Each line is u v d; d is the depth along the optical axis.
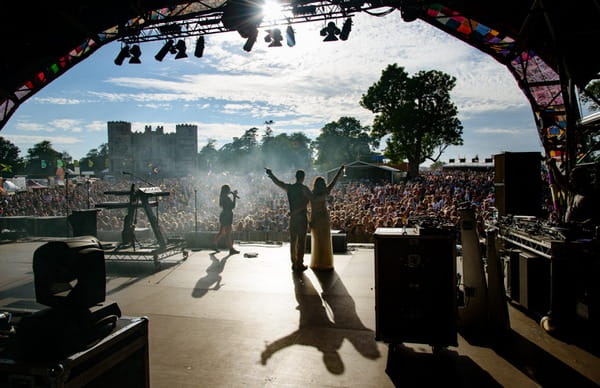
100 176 86.12
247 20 8.99
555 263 4.08
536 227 5.01
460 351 3.77
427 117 49.81
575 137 6.02
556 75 8.66
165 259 8.41
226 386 3.18
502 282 4.17
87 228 8.09
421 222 3.92
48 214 22.91
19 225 12.55
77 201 25.42
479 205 16.75
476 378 3.24
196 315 4.88
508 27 8.12
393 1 8.43
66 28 8.45
